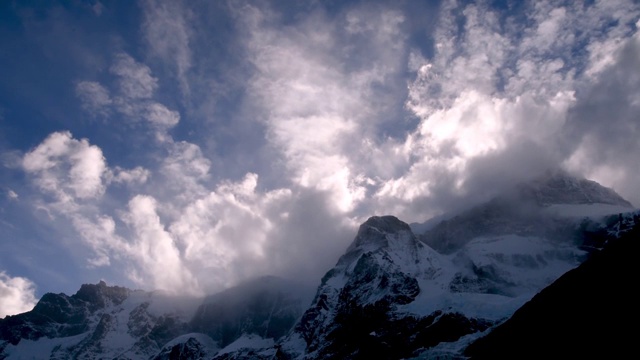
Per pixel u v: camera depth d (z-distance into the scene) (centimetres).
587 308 16000
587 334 14925
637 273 15312
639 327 13400
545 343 16288
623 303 14762
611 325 14388
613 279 16062
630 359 12669
